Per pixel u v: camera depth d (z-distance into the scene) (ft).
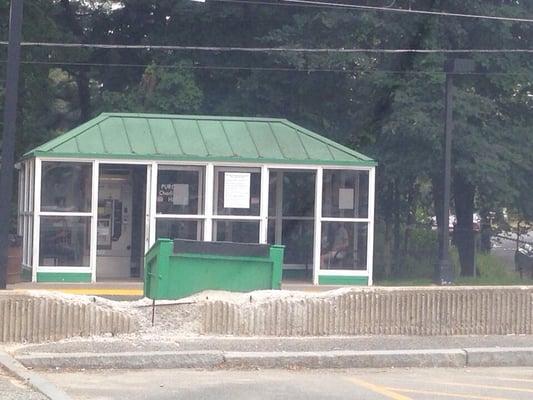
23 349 37.86
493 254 106.22
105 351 37.65
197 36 99.09
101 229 69.15
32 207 66.80
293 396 32.19
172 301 42.04
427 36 89.15
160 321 41.39
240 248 45.42
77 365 36.32
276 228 69.97
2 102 92.07
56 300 39.88
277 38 90.53
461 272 90.84
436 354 39.34
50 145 65.92
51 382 33.37
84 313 40.37
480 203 99.45
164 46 94.27
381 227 95.50
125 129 68.90
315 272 68.74
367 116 91.97
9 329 39.22
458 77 89.66
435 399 32.17
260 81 94.17
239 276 45.44
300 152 69.00
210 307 41.70
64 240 66.03
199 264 45.09
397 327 43.09
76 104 113.29
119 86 106.01
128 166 68.49
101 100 100.83
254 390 33.12
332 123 97.45
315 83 93.30
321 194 69.10
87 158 65.72
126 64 104.42
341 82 93.09
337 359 38.32
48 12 96.89
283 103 96.22
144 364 36.91
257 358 37.68
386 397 32.40
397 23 89.35
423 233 97.14
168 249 44.62
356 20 88.33
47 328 39.78
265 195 68.03
